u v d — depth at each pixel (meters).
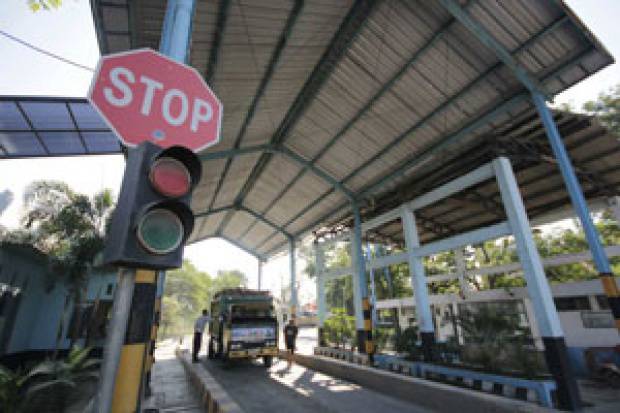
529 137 8.53
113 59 1.87
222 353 12.29
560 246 18.17
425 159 10.06
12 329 9.81
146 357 1.73
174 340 30.66
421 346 9.77
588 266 15.70
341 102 9.60
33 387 5.39
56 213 10.05
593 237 6.18
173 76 2.11
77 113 10.41
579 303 9.95
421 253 9.84
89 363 7.09
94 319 11.41
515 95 7.62
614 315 5.88
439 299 14.08
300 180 14.11
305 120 10.75
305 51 8.06
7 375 5.36
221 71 7.91
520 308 11.04
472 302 12.70
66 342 11.66
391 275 24.03
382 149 10.65
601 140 8.22
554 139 6.82
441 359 8.91
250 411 6.82
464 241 8.45
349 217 14.90
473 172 8.48
